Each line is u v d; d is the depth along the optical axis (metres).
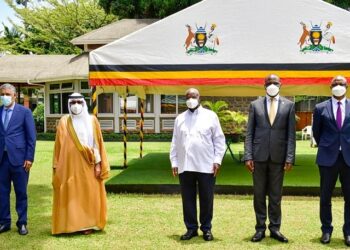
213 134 5.61
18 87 26.06
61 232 5.82
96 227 5.96
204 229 5.67
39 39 34.59
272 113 5.45
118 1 26.27
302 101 27.55
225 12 8.44
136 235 5.89
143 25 24.77
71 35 33.44
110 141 21.42
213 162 5.58
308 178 9.41
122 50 8.57
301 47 8.32
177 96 22.75
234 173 10.24
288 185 8.40
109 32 24.38
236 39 8.42
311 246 5.39
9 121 5.85
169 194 8.52
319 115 5.48
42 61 26.91
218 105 17.91
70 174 5.83
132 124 22.92
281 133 5.43
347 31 8.23
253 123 5.55
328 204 5.48
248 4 8.39
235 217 6.78
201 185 5.58
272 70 8.34
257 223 5.61
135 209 7.32
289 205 7.57
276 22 8.36
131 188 8.62
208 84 8.45
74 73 22.19
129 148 17.59
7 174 5.93
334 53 8.26
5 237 5.81
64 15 32.72
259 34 8.38
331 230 5.56
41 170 11.85
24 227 5.97
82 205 5.88
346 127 5.34
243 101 22.02
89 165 5.91
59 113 23.86
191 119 5.62
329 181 5.43
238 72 8.38
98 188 5.99
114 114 22.94
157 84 8.52
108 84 8.57
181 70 8.48
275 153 5.41
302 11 8.31
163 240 5.67
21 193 5.94
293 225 6.34
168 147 18.05
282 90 13.27
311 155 14.51
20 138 5.89
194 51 8.48
